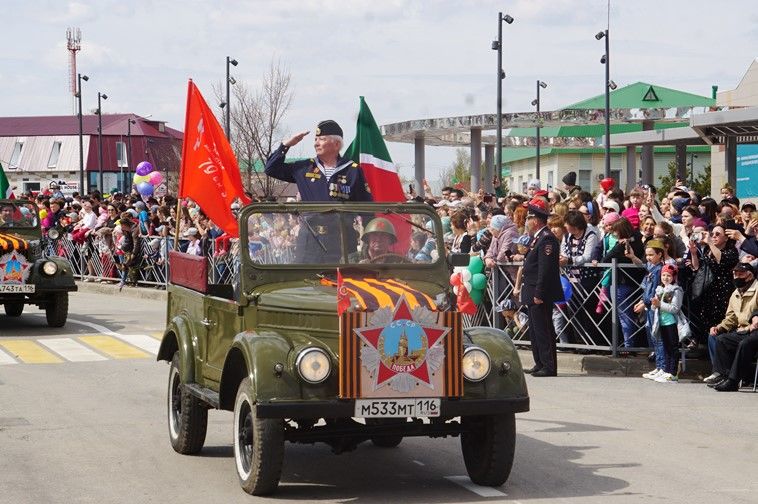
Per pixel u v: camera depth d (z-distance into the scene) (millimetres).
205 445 10195
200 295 9492
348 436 8016
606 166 34219
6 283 19891
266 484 7961
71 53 110062
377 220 9102
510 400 7953
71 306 25297
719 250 14133
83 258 31406
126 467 9227
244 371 8430
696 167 64500
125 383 14039
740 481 8672
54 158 88500
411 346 7758
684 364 14195
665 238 14078
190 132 10164
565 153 69375
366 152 10148
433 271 9102
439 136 44219
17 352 17219
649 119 36969
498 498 8102
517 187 83750
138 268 28672
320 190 9750
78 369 15352
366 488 8469
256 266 8773
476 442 8523
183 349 9586
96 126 89750
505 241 16016
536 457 9594
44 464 9336
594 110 36531
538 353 14586
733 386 13172
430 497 8148
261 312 8430
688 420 11344
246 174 44062
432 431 8234
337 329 7949
